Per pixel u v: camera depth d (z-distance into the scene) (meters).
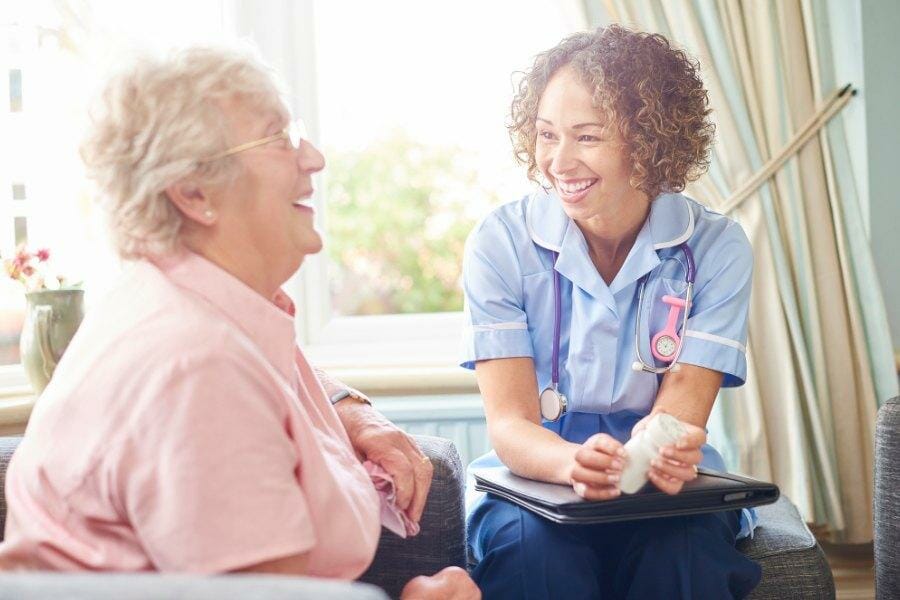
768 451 2.45
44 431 1.03
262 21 2.75
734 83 2.48
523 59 2.83
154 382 0.98
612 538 1.57
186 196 1.12
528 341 1.70
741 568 1.47
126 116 1.10
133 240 1.13
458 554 1.52
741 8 2.52
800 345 2.46
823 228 2.51
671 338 1.65
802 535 1.72
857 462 2.49
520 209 1.78
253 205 1.15
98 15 2.61
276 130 1.16
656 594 1.45
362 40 2.88
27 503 1.03
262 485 0.98
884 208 2.55
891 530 1.62
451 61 2.88
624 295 1.67
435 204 2.96
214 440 0.97
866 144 2.53
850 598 2.60
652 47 1.62
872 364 2.51
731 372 1.64
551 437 1.54
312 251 1.21
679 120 1.62
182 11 2.69
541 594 1.48
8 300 2.59
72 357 1.06
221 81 1.12
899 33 2.52
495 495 1.63
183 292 1.07
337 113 2.90
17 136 2.58
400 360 2.77
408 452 1.42
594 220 1.64
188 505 0.95
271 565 0.99
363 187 2.95
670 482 1.35
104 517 0.99
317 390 1.33
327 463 1.15
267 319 1.14
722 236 1.71
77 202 2.59
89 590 0.69
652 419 1.39
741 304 1.68
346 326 2.85
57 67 2.56
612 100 1.56
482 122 2.90
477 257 1.73
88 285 2.60
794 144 2.50
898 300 2.57
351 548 1.15
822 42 2.58
